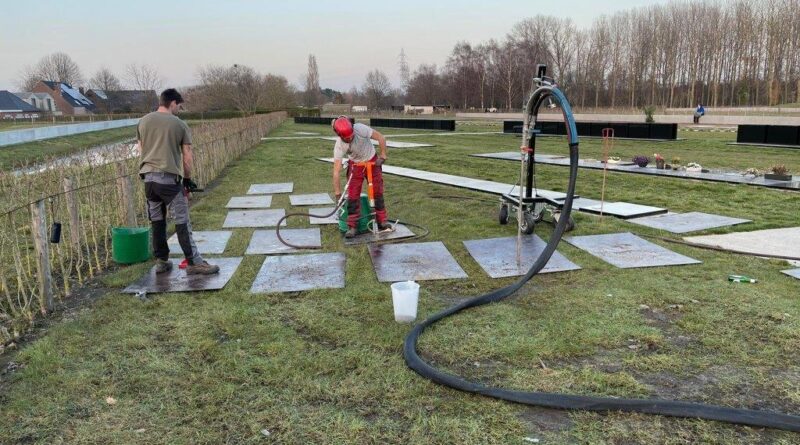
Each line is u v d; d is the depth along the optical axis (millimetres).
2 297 4398
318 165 13445
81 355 3246
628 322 3605
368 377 2959
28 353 3252
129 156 7770
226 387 2863
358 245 5699
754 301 3920
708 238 5680
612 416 2576
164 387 2885
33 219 3867
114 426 2547
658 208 7164
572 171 4203
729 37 59562
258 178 11398
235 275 4730
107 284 4566
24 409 2682
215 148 11914
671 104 62938
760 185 8781
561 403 2639
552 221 6266
